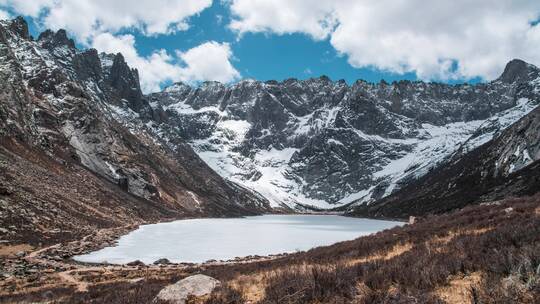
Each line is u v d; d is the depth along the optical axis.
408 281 12.38
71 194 109.06
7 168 90.12
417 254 16.22
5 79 144.00
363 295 11.73
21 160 103.88
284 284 14.35
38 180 98.94
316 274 14.18
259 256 71.06
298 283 13.85
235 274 24.81
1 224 61.97
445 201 192.50
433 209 189.62
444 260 13.60
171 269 51.25
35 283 36.31
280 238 113.25
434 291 11.48
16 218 67.00
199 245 89.62
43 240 64.50
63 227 77.81
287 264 26.11
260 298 14.41
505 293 9.87
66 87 189.88
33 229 67.44
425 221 33.09
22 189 83.00
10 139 114.06
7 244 56.38
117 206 133.25
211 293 15.76
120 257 65.50
